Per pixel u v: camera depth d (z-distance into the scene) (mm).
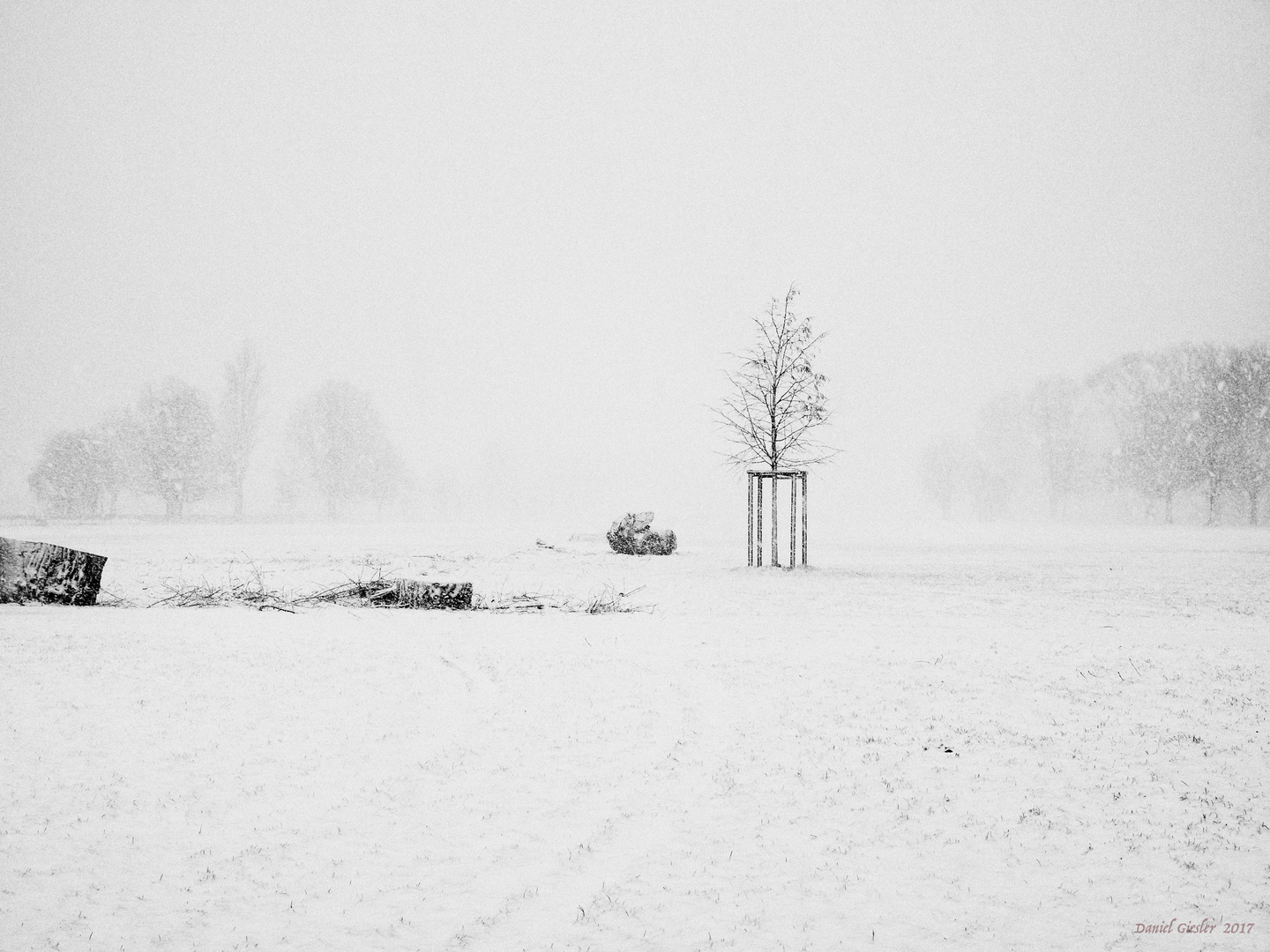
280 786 6746
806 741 7762
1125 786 6520
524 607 17094
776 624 14453
